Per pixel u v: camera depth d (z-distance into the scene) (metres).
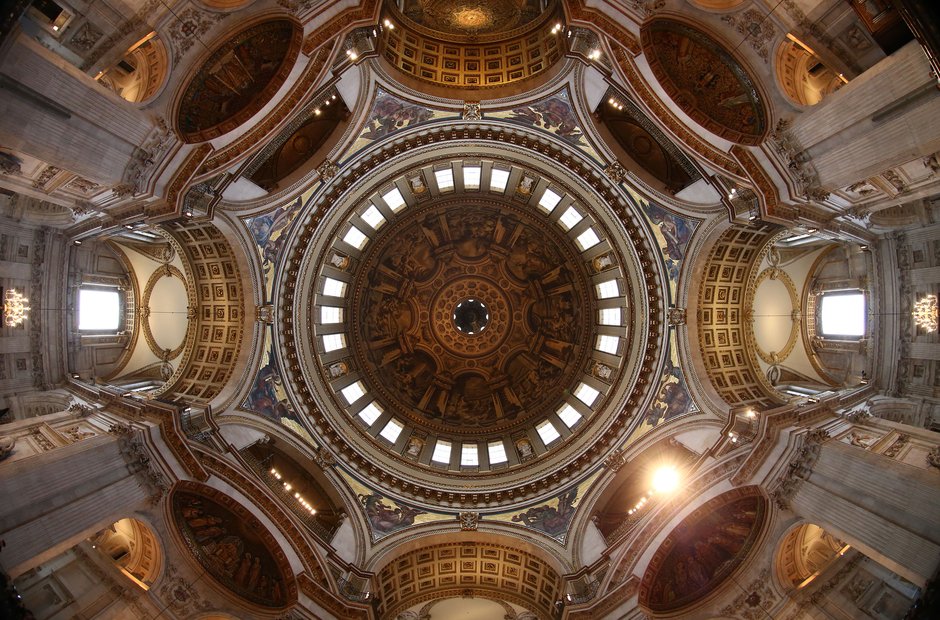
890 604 16.75
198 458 20.42
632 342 26.73
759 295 27.30
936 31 10.20
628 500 25.48
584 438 27.23
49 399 19.94
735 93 17.09
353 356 31.88
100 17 13.86
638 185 23.97
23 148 13.02
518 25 24.19
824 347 26.61
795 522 18.67
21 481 14.55
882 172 15.56
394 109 23.48
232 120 17.45
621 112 23.03
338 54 19.64
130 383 25.42
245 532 21.47
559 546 24.39
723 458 21.47
